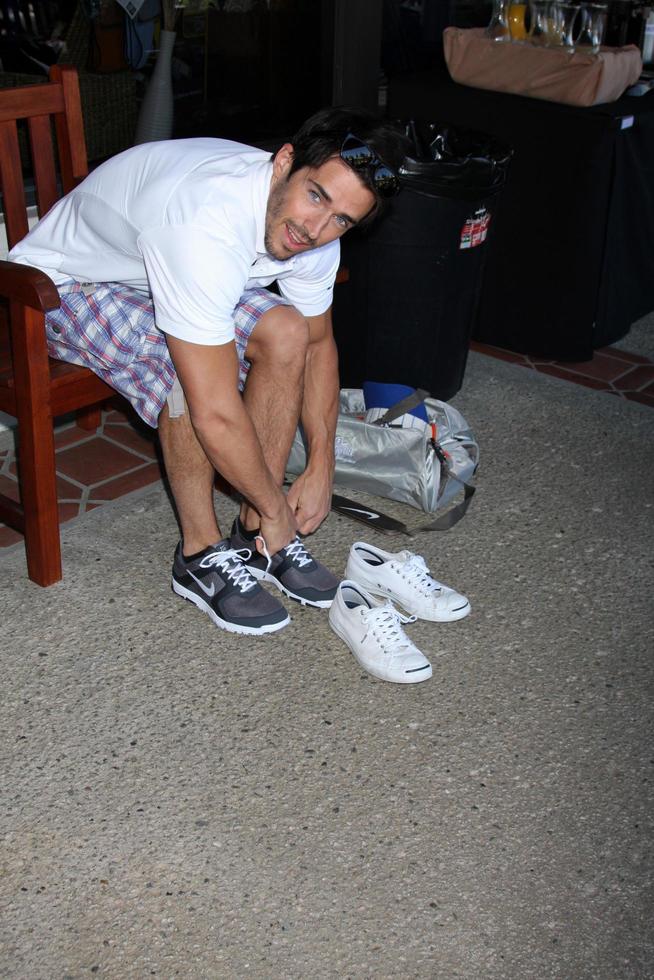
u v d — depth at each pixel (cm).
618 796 196
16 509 238
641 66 368
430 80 378
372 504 284
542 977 162
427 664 221
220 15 364
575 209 347
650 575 262
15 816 184
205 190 187
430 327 318
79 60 343
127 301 219
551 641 237
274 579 246
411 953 164
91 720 205
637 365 384
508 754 204
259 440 224
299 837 183
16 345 212
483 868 180
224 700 213
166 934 165
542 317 372
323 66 382
